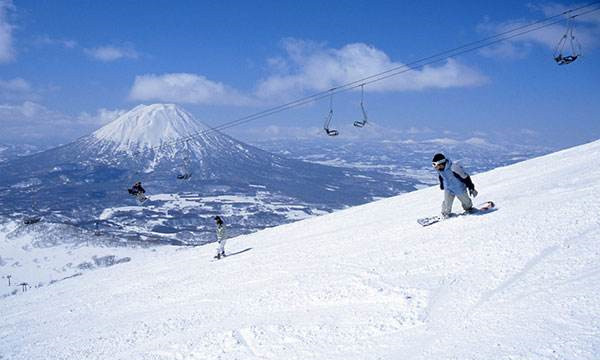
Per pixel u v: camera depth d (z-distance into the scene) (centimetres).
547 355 399
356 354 506
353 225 1531
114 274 1925
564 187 1065
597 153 1565
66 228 18250
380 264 851
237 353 591
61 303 1492
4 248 16500
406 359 466
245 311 785
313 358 523
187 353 638
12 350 970
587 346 395
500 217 937
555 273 578
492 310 525
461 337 481
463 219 1019
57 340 964
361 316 614
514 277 607
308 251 1243
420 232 1044
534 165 1820
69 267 14650
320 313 669
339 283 789
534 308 497
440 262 760
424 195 1916
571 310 467
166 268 1734
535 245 702
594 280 520
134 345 754
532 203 981
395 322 564
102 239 17312
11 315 1492
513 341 441
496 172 1945
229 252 1745
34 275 13988
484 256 724
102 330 945
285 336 608
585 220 753
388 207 1819
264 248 1588
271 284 943
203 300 979
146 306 1088
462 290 611
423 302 605
